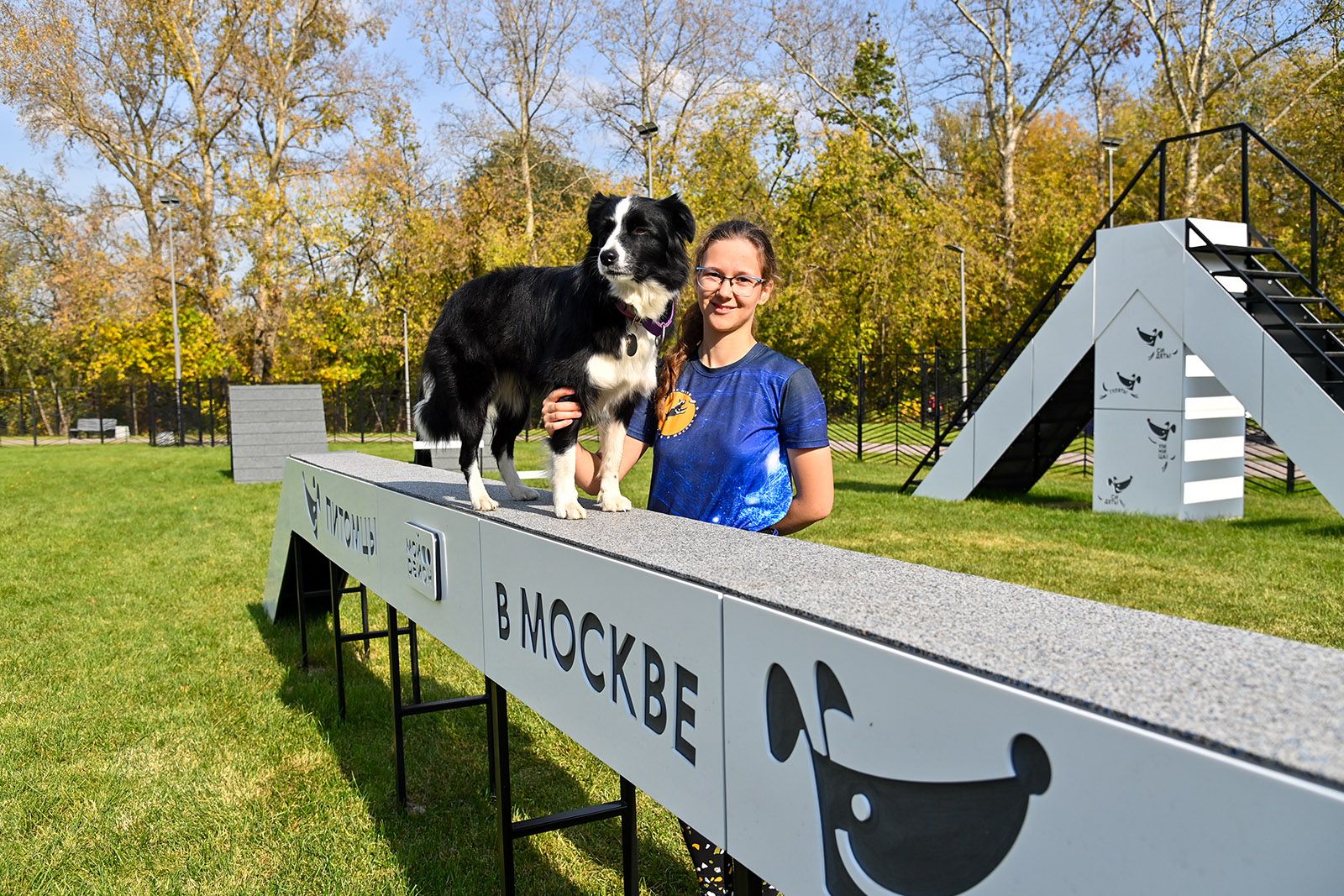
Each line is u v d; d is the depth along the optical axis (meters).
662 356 3.05
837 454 17.94
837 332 25.39
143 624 6.47
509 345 3.31
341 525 4.18
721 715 1.40
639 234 2.84
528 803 3.77
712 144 24.75
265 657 5.74
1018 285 27.45
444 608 2.79
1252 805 0.70
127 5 26.84
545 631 2.05
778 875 1.29
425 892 3.12
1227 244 9.36
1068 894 0.86
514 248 27.66
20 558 8.70
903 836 1.05
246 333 30.28
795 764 1.24
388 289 29.78
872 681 1.09
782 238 24.52
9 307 38.53
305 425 15.58
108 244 31.08
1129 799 0.79
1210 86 26.22
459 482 3.82
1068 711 0.84
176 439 27.06
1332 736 0.73
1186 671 0.92
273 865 3.31
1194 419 9.30
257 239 27.80
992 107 28.25
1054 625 1.12
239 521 10.87
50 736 4.46
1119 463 9.91
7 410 37.16
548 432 2.73
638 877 2.92
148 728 4.59
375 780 4.00
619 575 1.69
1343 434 7.61
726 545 1.83
